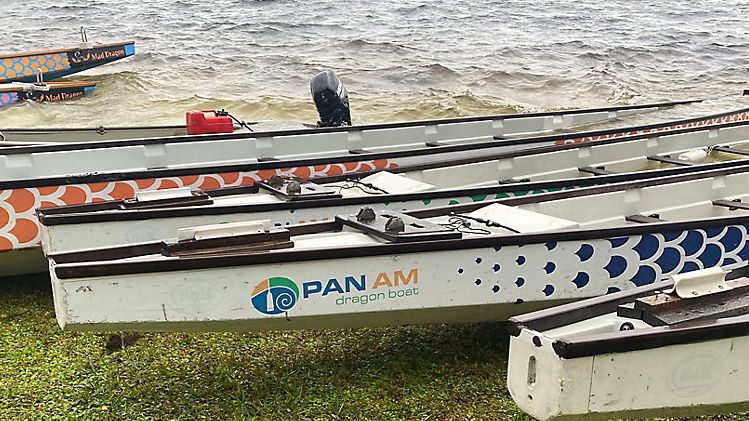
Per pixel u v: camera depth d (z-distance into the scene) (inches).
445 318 163.0
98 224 179.8
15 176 214.1
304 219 196.5
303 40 896.9
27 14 1203.2
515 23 1048.8
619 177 226.1
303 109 558.3
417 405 147.1
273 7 1214.3
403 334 182.4
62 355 167.5
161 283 139.6
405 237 151.5
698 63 777.6
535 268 161.3
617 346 102.7
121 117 516.1
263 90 639.1
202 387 153.6
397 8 1189.1
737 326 109.0
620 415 107.1
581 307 117.3
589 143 272.2
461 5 1228.5
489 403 148.3
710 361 109.5
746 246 178.9
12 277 220.7
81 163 224.7
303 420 141.1
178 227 186.9
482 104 589.6
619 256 167.2
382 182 222.8
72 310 135.4
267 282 145.4
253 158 255.1
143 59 767.7
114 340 173.3
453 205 196.2
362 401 148.3
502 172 255.0
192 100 583.5
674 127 330.0
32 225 202.2
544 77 700.0
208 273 141.7
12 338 176.4
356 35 935.0
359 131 275.9
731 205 213.0
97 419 139.7
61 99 545.0
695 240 172.9
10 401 145.8
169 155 240.2
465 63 756.0
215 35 943.0
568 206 197.5
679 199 214.1
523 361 108.3
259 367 163.2
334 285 149.5
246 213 191.6
